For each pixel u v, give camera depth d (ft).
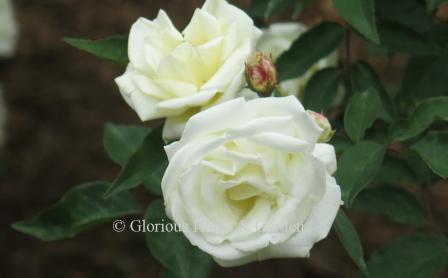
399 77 3.38
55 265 3.26
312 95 1.83
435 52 1.81
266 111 1.38
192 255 1.61
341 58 2.03
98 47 1.63
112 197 1.75
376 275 1.69
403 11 1.89
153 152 1.57
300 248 1.40
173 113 1.50
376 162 1.55
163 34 1.52
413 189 3.07
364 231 3.28
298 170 1.37
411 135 1.62
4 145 3.49
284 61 1.79
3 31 2.60
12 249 3.31
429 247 1.70
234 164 1.36
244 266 3.17
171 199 1.39
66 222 1.72
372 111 1.66
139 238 3.31
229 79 1.49
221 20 1.52
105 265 3.25
